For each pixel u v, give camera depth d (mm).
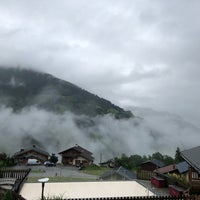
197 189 17328
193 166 14148
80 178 32719
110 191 21781
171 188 21578
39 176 33219
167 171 34750
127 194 21109
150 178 26953
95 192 21375
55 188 22078
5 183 22531
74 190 21719
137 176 30594
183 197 17078
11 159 61219
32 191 20969
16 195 16938
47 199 16172
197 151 15633
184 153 15945
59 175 37125
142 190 22406
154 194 21359
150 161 50344
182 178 22734
